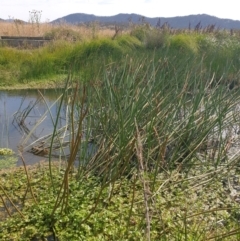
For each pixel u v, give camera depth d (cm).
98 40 952
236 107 523
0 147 465
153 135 400
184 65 583
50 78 849
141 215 295
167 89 473
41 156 442
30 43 1091
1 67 858
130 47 980
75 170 391
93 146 399
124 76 475
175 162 403
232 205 327
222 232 278
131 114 376
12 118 580
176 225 286
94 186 344
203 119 438
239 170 400
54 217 288
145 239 265
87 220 288
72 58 909
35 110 633
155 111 378
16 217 298
